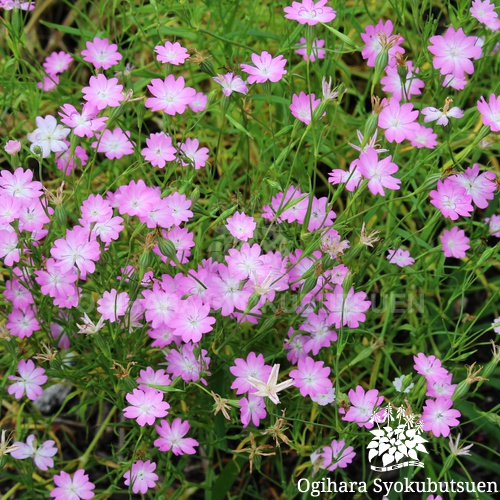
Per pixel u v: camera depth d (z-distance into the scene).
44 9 0.87
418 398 0.63
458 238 0.66
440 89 0.69
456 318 0.74
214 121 0.79
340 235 0.64
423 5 0.69
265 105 0.79
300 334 0.65
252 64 0.73
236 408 0.68
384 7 0.80
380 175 0.60
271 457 0.70
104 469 0.71
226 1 0.77
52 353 0.64
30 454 0.65
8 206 0.61
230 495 0.70
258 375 0.61
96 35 0.74
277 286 0.61
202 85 0.83
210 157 0.78
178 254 0.63
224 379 0.67
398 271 0.71
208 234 0.72
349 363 0.68
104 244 0.62
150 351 0.68
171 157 0.64
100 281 0.66
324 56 0.72
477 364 0.73
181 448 0.62
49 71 0.75
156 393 0.61
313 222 0.64
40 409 0.72
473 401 0.72
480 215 0.78
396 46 0.67
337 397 0.61
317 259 0.61
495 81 0.76
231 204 0.67
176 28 0.74
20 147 0.64
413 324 0.72
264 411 0.62
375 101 0.60
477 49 0.65
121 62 0.73
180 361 0.62
